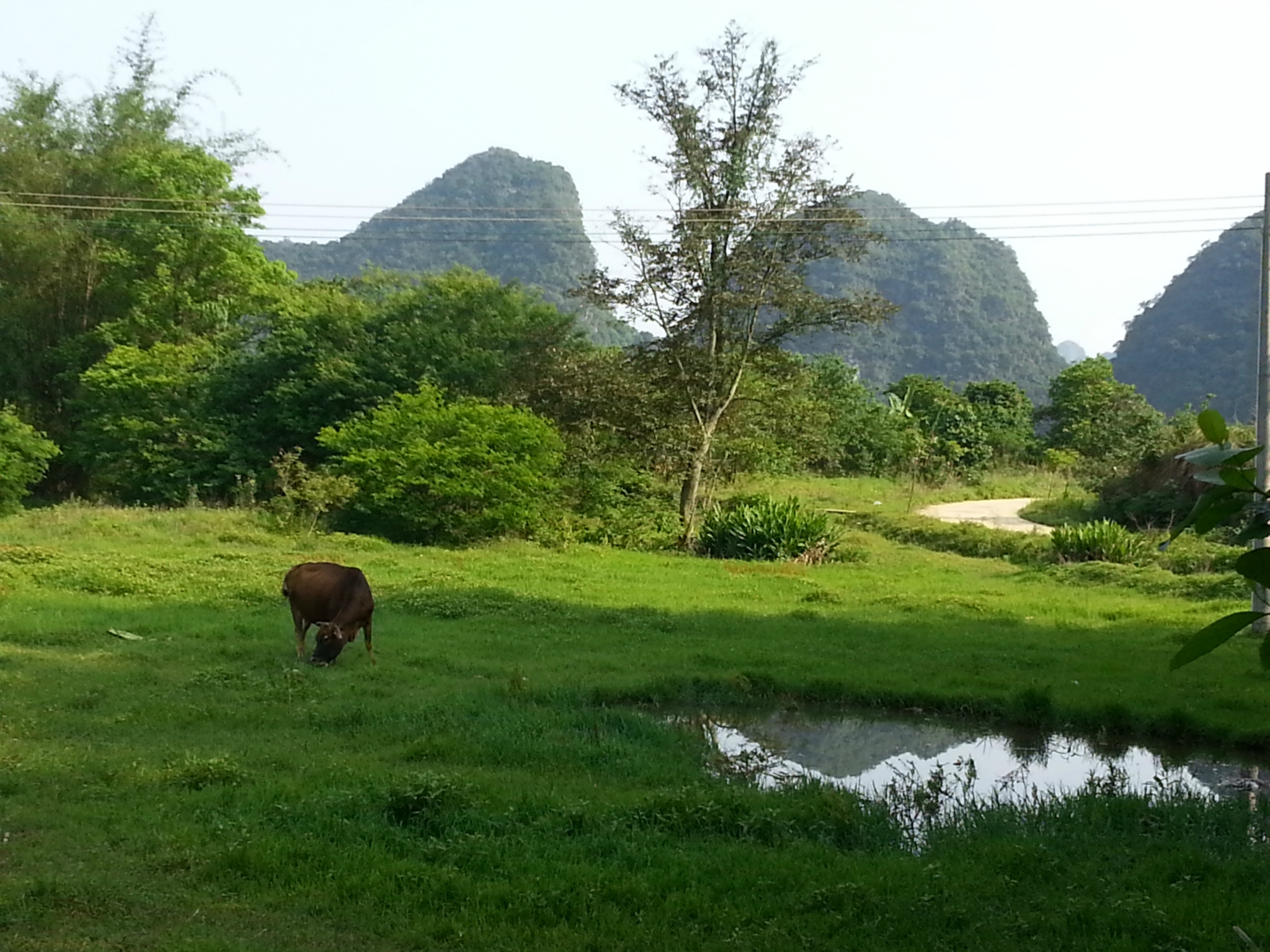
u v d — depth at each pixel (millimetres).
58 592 16516
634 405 27312
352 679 11992
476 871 6500
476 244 112938
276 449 30844
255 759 8773
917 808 8859
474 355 31078
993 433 49844
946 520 31641
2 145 36531
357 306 32938
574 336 33656
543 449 25578
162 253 35594
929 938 5645
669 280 27109
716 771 9703
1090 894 6336
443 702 10922
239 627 14539
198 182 37125
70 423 36375
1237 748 10961
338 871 6312
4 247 35562
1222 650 14773
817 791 8445
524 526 24984
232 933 5496
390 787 7648
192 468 30031
